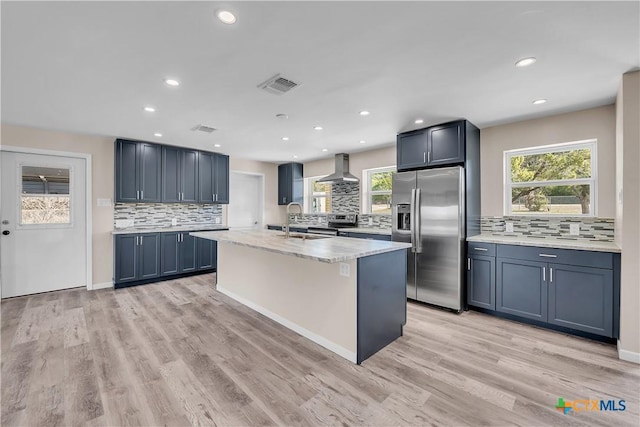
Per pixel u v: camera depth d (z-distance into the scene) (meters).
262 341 2.58
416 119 3.39
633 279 2.23
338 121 3.46
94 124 3.59
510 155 3.60
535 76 2.30
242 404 1.74
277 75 2.30
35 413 1.65
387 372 2.09
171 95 2.69
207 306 3.50
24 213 3.82
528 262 2.90
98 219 4.27
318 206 6.46
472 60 2.06
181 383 1.95
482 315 3.25
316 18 1.61
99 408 1.70
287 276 2.89
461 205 3.31
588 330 2.56
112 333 2.71
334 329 2.39
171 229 4.74
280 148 5.06
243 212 6.29
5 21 1.61
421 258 3.60
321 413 1.67
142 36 1.77
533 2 1.48
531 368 2.14
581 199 3.17
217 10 1.54
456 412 1.68
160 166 4.70
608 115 2.89
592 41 1.82
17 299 3.69
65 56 2.00
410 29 1.71
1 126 3.57
